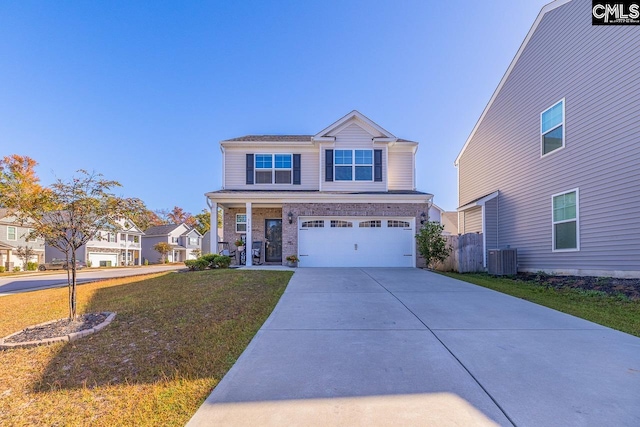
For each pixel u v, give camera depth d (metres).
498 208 14.02
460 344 4.34
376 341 4.48
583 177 9.71
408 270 12.13
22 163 30.00
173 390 3.25
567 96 10.34
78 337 4.88
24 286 13.09
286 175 15.50
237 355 4.11
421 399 2.95
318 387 3.20
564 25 10.48
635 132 8.18
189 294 7.56
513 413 2.71
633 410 2.74
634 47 8.24
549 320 5.46
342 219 13.73
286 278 9.73
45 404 3.07
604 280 8.52
